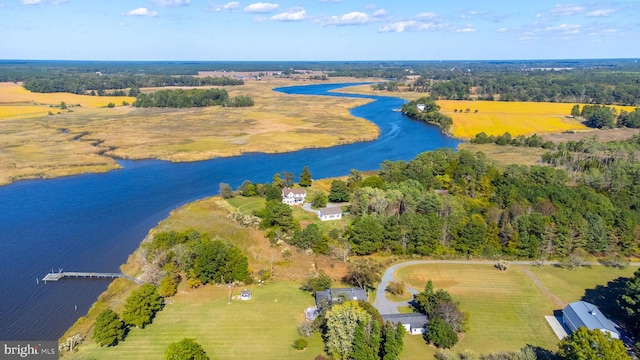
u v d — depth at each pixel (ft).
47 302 260.01
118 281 279.49
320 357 201.26
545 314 244.22
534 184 410.31
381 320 216.13
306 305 251.60
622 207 362.33
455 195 400.88
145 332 223.92
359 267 277.44
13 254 320.09
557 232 318.24
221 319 236.43
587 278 285.64
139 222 382.01
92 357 203.92
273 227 344.08
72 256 317.63
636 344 191.21
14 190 463.42
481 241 317.42
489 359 197.16
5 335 226.58
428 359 205.26
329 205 409.90
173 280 272.31
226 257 280.31
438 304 230.68
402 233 320.70
